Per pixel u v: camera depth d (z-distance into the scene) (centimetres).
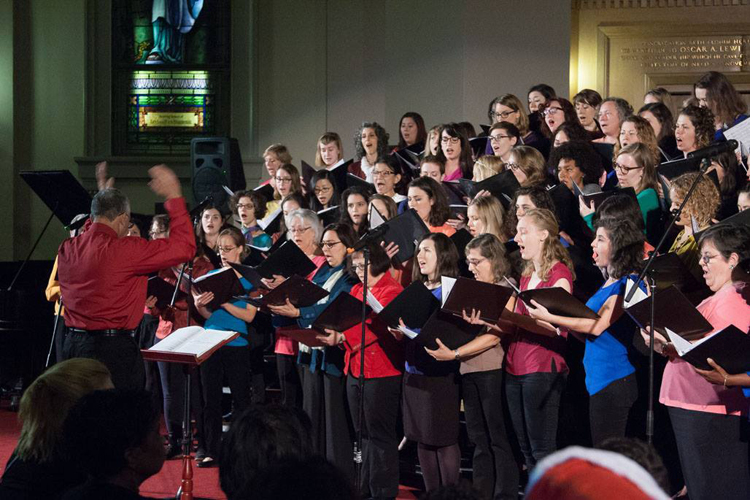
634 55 1209
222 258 694
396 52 1151
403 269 617
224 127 1260
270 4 1240
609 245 486
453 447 541
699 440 434
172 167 1251
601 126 741
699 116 651
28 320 879
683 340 417
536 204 563
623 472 110
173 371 701
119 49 1270
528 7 1110
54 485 330
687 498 540
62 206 834
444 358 509
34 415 329
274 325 671
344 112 1223
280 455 265
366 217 700
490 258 523
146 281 571
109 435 286
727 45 1184
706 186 517
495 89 1117
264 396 754
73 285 553
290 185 851
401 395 623
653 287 413
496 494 529
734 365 403
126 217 569
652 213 583
